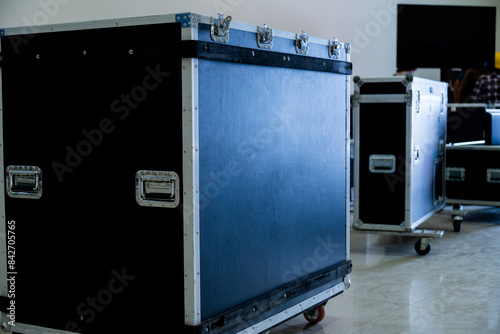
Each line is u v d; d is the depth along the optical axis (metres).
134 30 1.88
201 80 1.85
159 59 1.85
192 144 1.83
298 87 2.37
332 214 2.68
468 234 4.97
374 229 4.25
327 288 2.68
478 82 8.23
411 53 7.34
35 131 2.08
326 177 2.61
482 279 3.58
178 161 1.85
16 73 2.09
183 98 1.82
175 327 1.89
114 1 5.05
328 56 2.59
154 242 1.92
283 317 2.33
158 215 1.90
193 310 1.87
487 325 2.75
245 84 2.05
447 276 3.65
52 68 2.03
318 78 2.52
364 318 2.86
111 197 1.97
